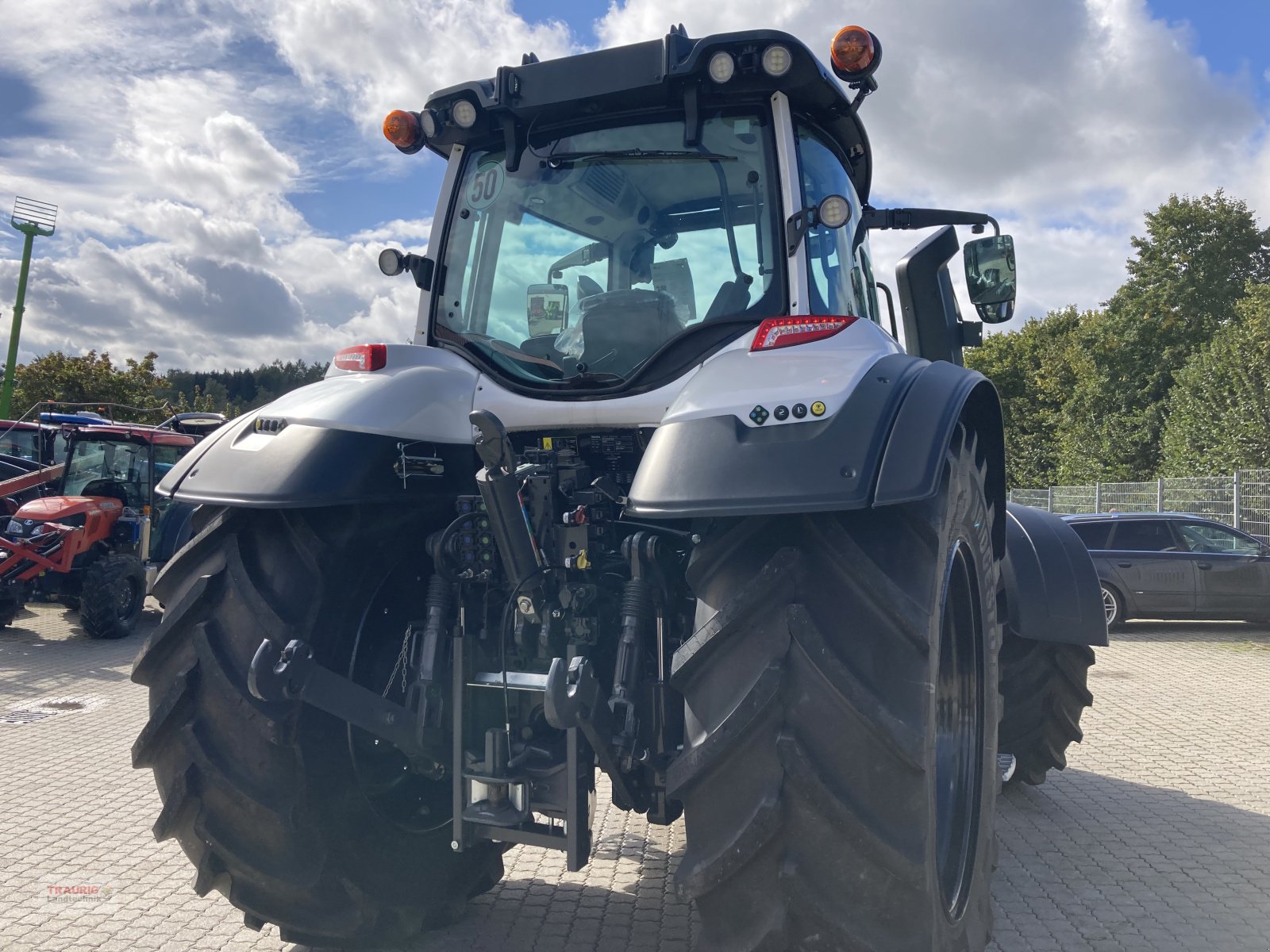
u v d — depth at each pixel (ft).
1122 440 115.14
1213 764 18.08
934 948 6.16
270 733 7.43
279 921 8.20
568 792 7.16
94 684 25.75
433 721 7.84
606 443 8.75
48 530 33.04
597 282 9.17
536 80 9.33
